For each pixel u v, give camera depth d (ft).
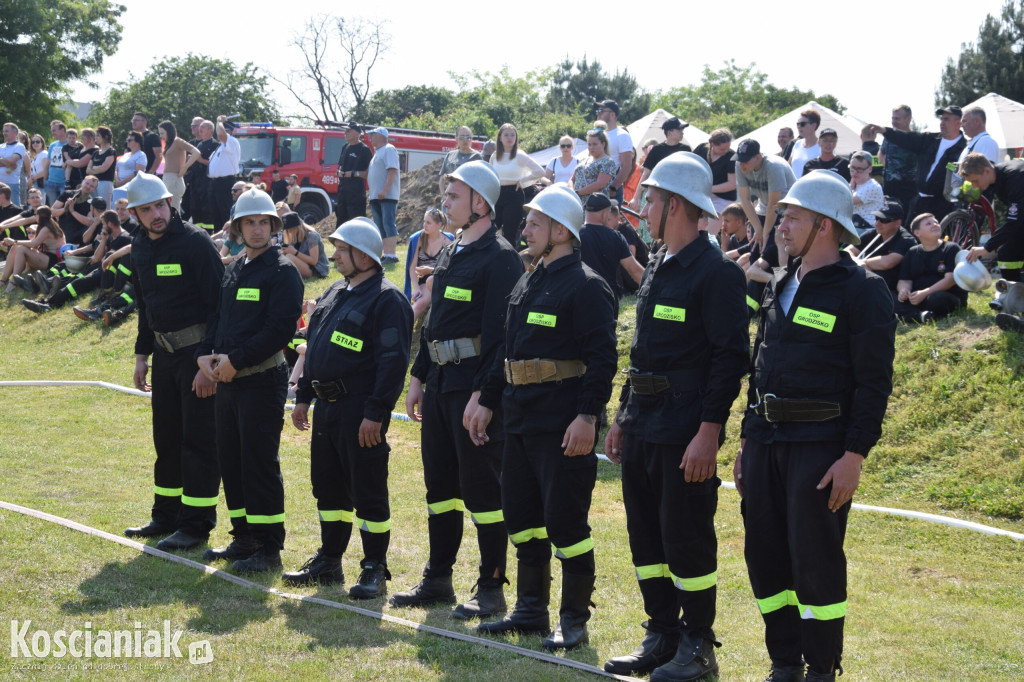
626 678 13.21
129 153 53.01
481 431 15.07
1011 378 23.88
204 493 19.22
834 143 32.73
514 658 13.88
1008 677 13.34
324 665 13.50
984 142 30.63
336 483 17.28
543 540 14.97
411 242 34.14
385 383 16.44
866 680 13.25
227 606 15.84
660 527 13.58
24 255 49.62
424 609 16.26
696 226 13.25
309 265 42.24
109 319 43.50
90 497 22.09
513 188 37.78
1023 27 114.32
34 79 116.67
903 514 21.29
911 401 24.79
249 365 17.71
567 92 209.05
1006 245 25.03
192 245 18.95
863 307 11.76
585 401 13.87
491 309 15.37
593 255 25.82
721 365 12.66
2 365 40.32
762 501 12.47
